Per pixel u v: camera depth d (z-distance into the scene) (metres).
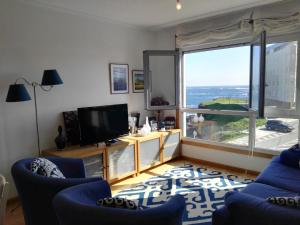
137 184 3.41
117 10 3.41
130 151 3.61
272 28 3.25
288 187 2.14
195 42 4.09
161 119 4.70
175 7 3.34
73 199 1.37
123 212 1.18
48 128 3.27
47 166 2.10
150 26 4.36
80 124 3.20
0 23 2.80
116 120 3.67
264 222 1.27
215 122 4.16
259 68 3.08
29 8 3.02
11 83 2.91
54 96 3.30
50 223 1.87
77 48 3.52
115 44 4.02
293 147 2.78
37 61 3.12
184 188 3.23
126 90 4.22
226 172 3.82
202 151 4.29
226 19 3.75
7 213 2.75
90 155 3.10
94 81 3.75
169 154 4.31
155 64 4.64
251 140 3.71
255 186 2.18
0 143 2.87
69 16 3.41
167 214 1.21
